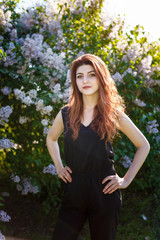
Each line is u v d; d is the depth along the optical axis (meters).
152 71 3.71
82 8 3.55
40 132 2.77
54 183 2.86
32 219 2.80
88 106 1.70
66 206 1.63
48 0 3.34
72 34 3.28
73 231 1.58
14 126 2.86
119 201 1.61
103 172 1.58
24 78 2.63
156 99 3.84
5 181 3.15
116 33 3.73
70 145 1.62
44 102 2.54
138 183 3.47
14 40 2.94
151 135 3.51
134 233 2.77
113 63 3.32
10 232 2.53
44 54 2.78
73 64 1.72
